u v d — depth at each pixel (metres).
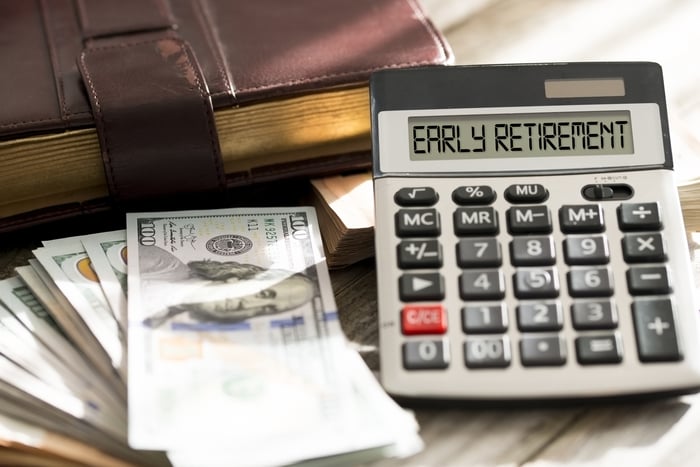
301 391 0.67
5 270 0.83
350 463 0.65
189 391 0.67
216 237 0.80
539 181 0.76
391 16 0.90
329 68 0.84
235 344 0.71
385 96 0.78
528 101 0.78
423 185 0.76
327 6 0.91
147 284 0.75
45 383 0.69
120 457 0.66
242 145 0.85
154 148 0.80
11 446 0.65
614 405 0.69
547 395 0.67
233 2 0.91
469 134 0.77
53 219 0.83
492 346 0.68
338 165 0.87
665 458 0.67
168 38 0.85
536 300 0.70
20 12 0.89
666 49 1.04
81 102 0.80
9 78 0.82
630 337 0.69
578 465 0.67
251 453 0.63
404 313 0.69
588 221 0.73
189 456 0.63
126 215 0.82
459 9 1.09
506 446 0.68
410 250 0.72
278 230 0.82
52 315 0.75
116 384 0.69
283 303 0.75
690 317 0.70
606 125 0.78
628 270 0.71
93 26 0.86
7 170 0.79
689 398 0.71
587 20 1.07
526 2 1.10
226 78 0.82
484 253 0.72
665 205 0.75
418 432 0.69
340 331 0.73
